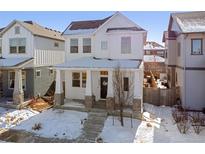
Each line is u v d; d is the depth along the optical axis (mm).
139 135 13508
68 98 21391
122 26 20391
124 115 16578
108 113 16875
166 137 13109
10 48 23828
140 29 19453
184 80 19000
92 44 21156
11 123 15805
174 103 20484
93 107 17875
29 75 23016
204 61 18625
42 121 15953
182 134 13500
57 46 27266
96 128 14680
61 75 18891
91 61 19641
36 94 23375
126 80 18891
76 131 14320
